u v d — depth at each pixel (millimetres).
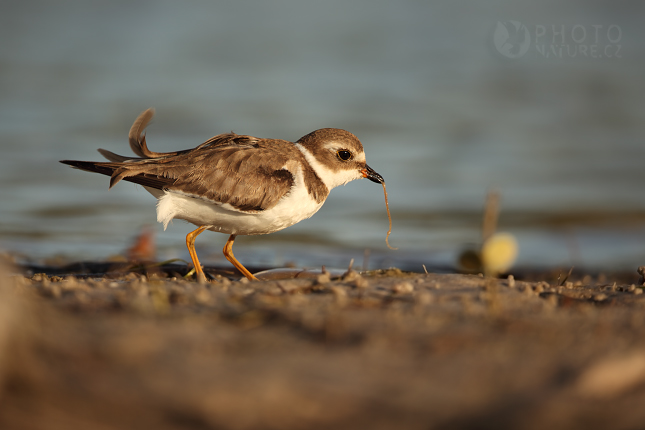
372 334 5504
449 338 5449
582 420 4242
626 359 4750
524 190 19078
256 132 23422
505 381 4699
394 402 4414
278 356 5020
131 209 16703
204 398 4363
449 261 13195
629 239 15352
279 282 7398
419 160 21422
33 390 4363
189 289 6996
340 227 15945
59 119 24703
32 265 11148
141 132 9945
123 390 4418
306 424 4184
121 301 6320
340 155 10086
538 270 12648
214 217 9305
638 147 23125
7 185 17859
